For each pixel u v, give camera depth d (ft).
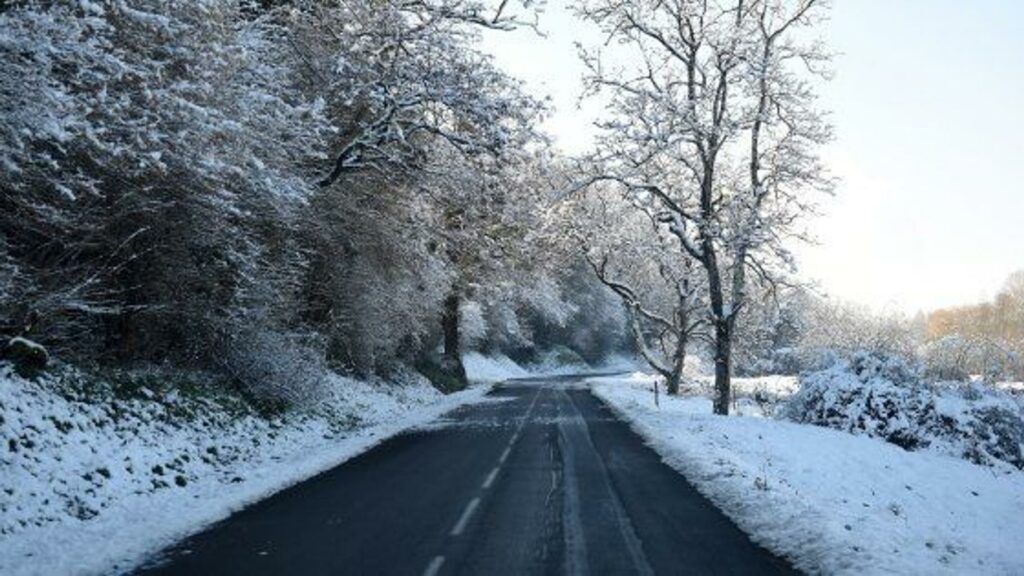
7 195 40.91
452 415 96.27
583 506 38.99
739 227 92.84
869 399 82.89
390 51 73.92
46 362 42.70
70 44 36.37
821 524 33.01
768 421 81.61
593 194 128.47
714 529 34.06
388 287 101.40
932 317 431.02
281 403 69.67
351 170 78.74
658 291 179.32
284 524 34.53
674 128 96.43
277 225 68.33
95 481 37.40
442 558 28.91
